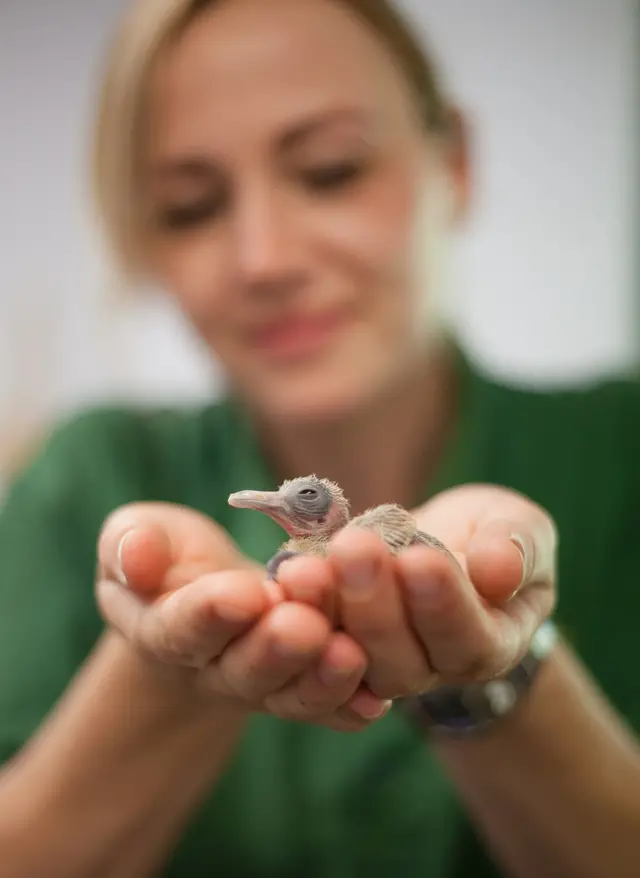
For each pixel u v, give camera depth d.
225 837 0.49
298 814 0.50
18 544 0.54
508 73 0.98
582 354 1.00
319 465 0.57
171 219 0.50
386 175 0.49
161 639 0.32
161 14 0.46
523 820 0.41
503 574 0.31
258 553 0.53
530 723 0.38
